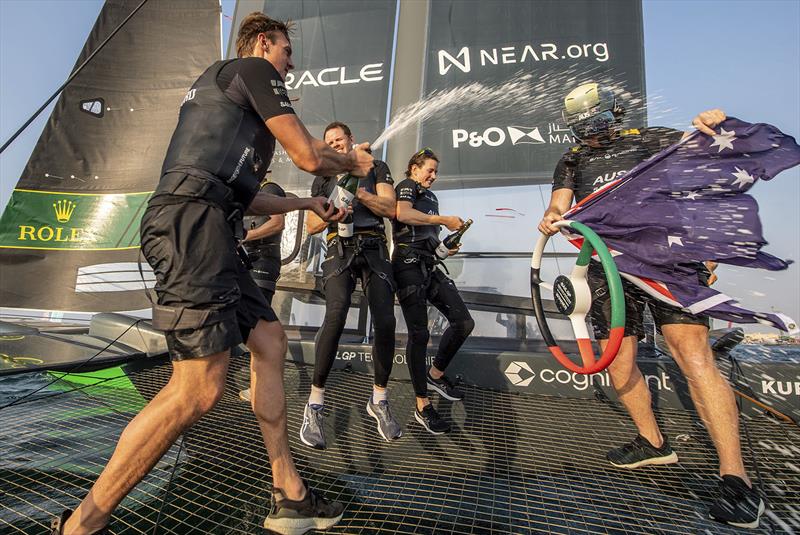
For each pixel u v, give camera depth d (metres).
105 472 0.95
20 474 1.48
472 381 2.46
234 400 2.26
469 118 3.43
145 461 0.97
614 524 1.25
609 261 1.36
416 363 2.00
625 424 1.97
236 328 1.05
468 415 2.09
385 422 1.85
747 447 1.72
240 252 1.21
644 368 2.15
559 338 3.10
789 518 1.29
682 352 1.47
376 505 1.35
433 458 1.70
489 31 3.50
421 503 1.37
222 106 1.11
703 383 1.41
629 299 1.65
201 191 1.03
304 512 1.18
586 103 1.75
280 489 1.19
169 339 1.02
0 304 4.03
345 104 3.71
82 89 4.23
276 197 1.47
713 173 1.50
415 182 2.28
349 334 3.24
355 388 2.42
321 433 1.78
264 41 1.30
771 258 1.46
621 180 1.58
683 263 1.49
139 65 4.31
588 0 3.40
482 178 3.36
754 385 1.98
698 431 1.88
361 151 1.27
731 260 1.47
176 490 1.43
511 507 1.34
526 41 3.44
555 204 1.82
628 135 1.77
